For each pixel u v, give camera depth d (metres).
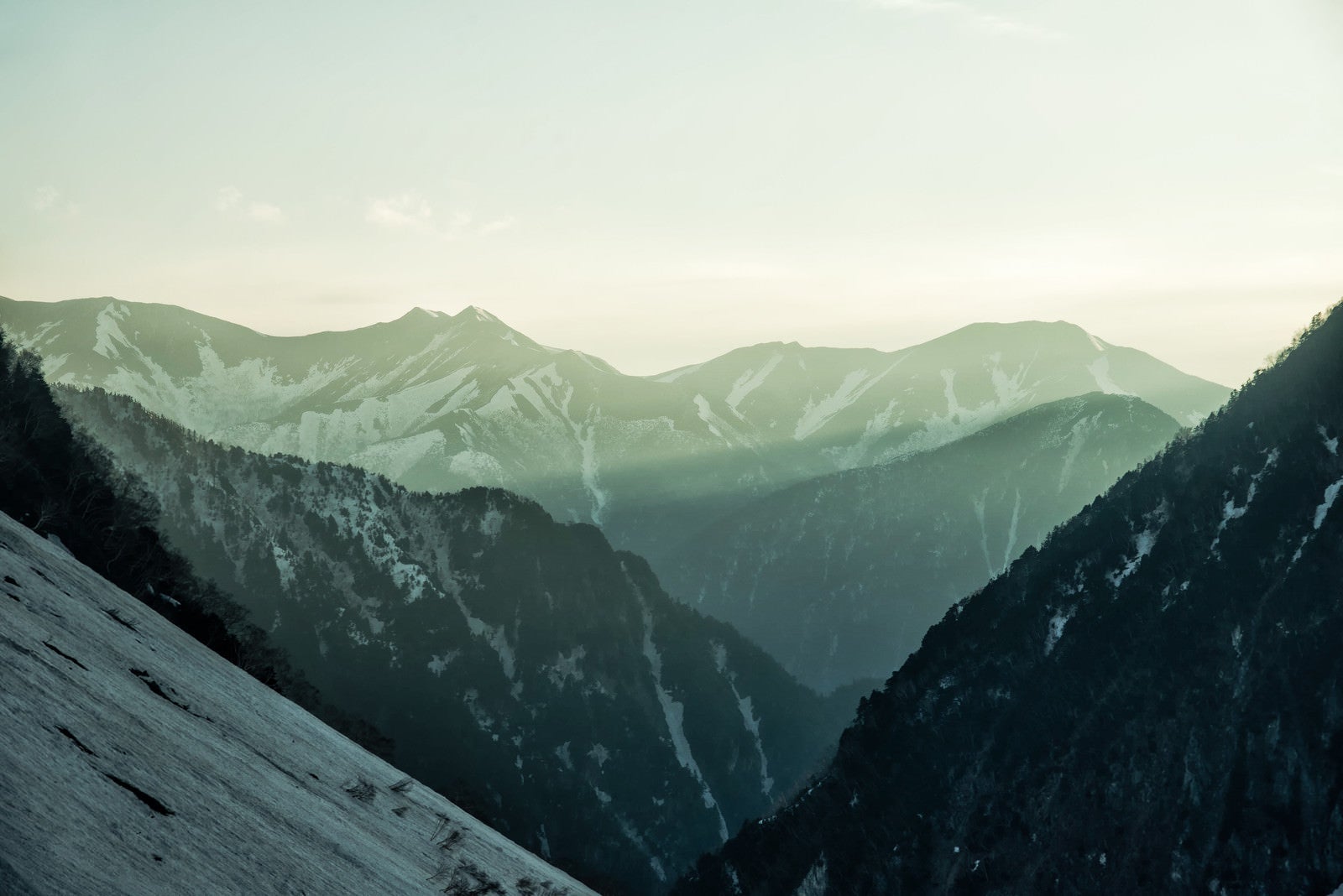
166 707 54.00
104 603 71.75
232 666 90.00
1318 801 152.75
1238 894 152.25
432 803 96.75
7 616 46.94
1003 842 180.88
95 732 40.28
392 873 56.00
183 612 118.56
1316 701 161.00
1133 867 164.25
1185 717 175.12
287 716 85.38
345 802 67.25
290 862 43.72
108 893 28.11
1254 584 186.25
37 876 26.02
